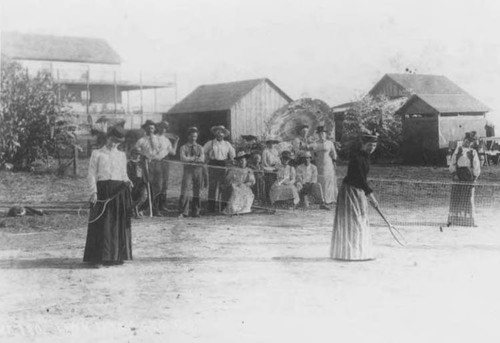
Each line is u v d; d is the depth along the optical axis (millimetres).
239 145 16062
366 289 6789
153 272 7594
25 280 7219
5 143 18344
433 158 26203
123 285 6977
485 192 17328
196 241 9805
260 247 9250
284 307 6043
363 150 8453
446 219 12594
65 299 6395
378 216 13133
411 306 6145
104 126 15141
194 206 12828
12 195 14734
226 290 6738
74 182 16719
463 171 11617
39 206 13461
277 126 15430
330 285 6965
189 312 5887
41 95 19219
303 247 9297
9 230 10984
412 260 8305
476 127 27047
